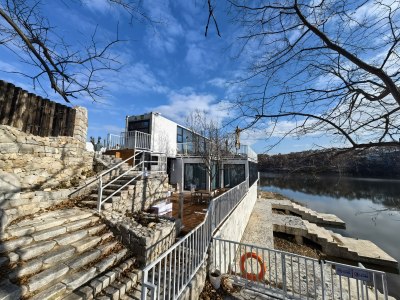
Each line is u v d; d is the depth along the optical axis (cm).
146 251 410
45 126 582
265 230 997
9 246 312
